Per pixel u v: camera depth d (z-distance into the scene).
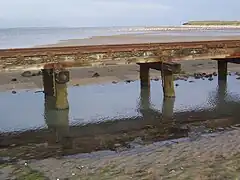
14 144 16.16
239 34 96.94
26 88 29.61
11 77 33.53
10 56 19.81
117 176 11.49
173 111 22.47
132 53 22.55
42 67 20.69
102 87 30.59
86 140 16.50
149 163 12.61
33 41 75.38
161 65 24.39
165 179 11.04
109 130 18.33
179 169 11.80
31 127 19.41
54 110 22.44
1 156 14.27
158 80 33.59
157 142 15.49
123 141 16.02
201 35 93.44
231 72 37.97
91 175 11.69
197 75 35.53
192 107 23.42
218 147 14.12
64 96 21.98
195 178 10.98
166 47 23.42
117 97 26.91
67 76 21.38
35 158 13.91
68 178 11.49
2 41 78.00
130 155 13.73
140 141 15.85
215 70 38.22
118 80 33.44
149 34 111.00
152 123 19.58
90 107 23.91
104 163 12.87
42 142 16.45
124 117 21.33
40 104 24.59
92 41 68.69
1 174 12.05
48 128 19.20
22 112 22.66
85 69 38.22
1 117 21.53
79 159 13.51
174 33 118.12
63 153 14.48
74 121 20.53
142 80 28.91
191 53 23.97
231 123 18.73
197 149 14.00
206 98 26.05
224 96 26.66
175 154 13.49
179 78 34.28
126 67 39.56
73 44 59.16
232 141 14.95
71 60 21.20
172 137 16.25
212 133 16.61
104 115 21.83
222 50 24.48
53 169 12.45
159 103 24.78
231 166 11.83
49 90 26.00
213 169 11.65
